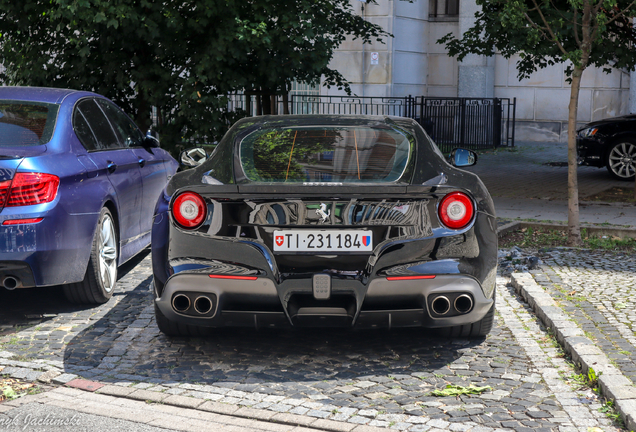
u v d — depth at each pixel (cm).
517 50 952
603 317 526
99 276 559
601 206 1086
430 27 2331
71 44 1115
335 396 391
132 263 726
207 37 1123
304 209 412
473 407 374
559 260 730
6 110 559
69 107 580
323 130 488
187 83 1095
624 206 1084
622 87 2108
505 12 776
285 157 452
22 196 489
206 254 422
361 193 407
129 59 1143
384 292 417
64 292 561
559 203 1113
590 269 689
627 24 993
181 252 427
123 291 617
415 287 418
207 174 450
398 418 361
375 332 504
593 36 772
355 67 2212
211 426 354
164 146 1169
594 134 1413
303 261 413
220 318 430
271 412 369
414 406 376
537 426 350
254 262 416
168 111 1171
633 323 511
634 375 403
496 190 1259
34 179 493
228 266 419
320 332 505
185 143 1183
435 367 436
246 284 418
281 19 1102
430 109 2133
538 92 2225
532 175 1480
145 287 630
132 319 537
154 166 711
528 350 465
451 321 430
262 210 414
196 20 1099
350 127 492
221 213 419
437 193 418
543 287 615
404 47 2244
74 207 520
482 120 2130
